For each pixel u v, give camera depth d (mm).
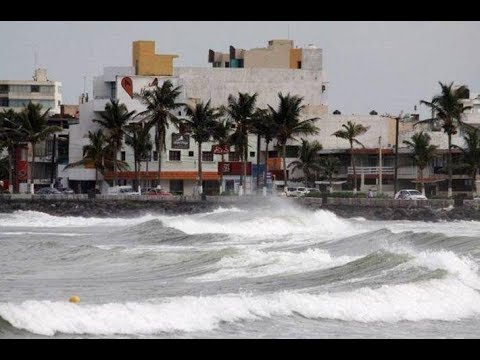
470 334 83312
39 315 77938
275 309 87188
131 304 84500
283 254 131250
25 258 148250
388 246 150375
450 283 98938
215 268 126000
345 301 90875
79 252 151875
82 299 97000
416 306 91688
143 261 139125
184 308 84312
